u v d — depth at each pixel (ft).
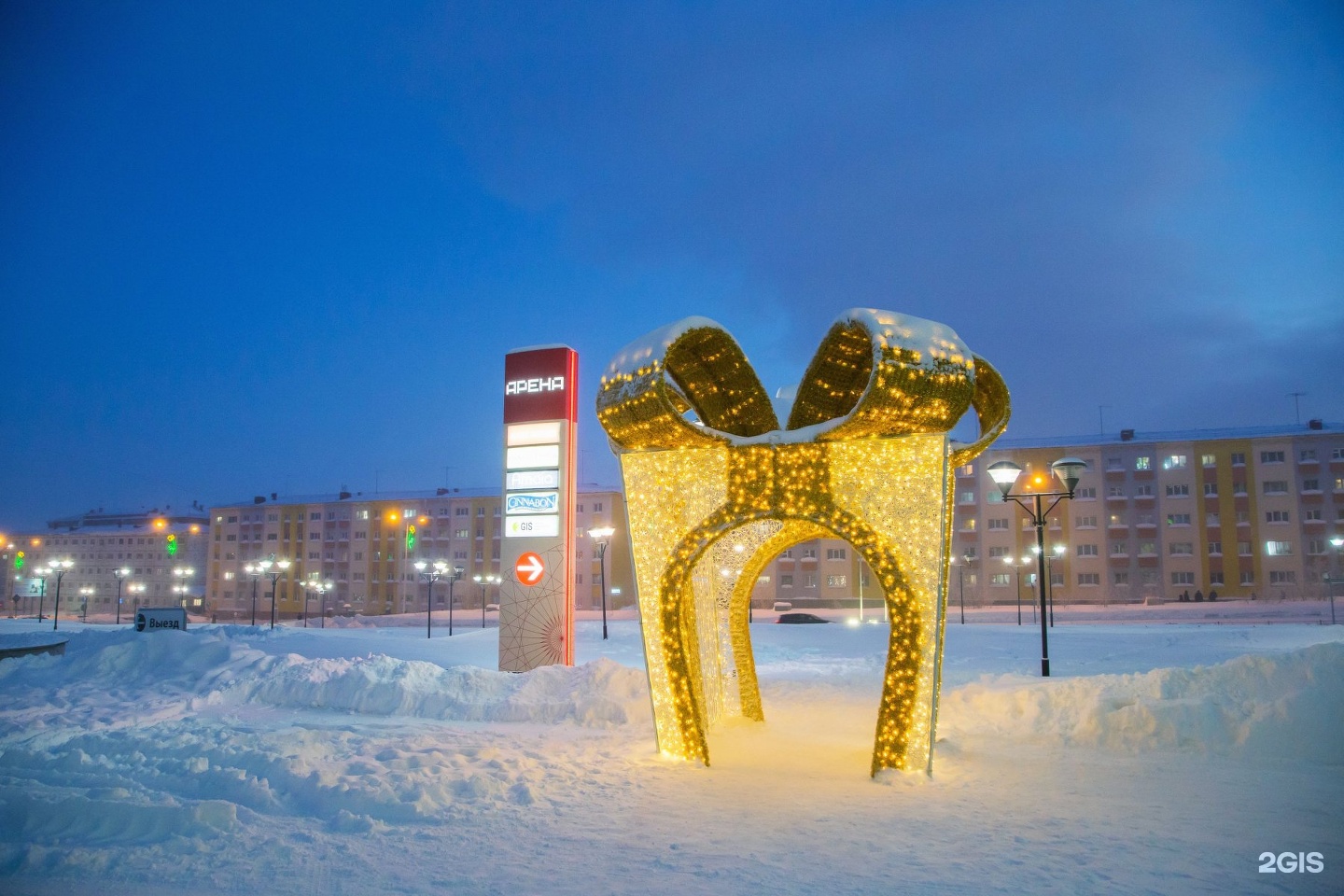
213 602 242.37
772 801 22.35
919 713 24.58
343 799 21.71
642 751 28.09
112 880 16.66
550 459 52.65
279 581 235.61
